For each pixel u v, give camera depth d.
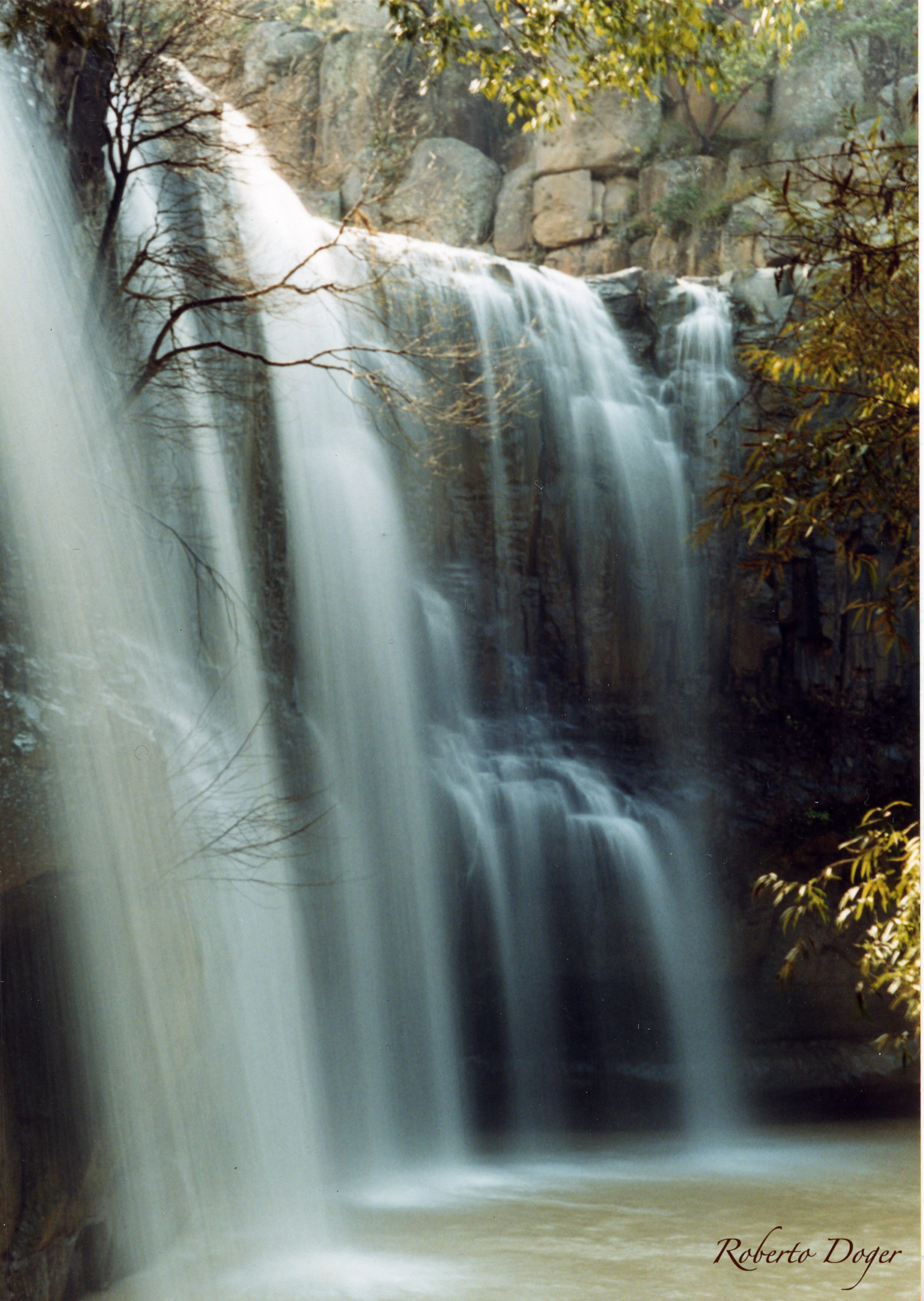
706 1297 10.25
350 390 17.38
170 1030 10.47
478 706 18.83
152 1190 10.31
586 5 11.74
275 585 15.55
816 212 16.16
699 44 12.27
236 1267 10.86
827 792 20.38
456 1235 12.16
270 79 18.00
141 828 9.89
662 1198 13.72
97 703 9.50
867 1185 14.36
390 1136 15.77
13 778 8.44
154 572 11.98
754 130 28.34
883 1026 19.00
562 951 18.44
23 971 8.94
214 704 12.78
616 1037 18.62
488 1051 17.69
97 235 11.88
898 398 8.08
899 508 8.09
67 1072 9.20
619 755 19.94
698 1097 18.38
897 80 28.02
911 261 7.90
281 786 14.24
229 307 13.79
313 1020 14.41
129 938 9.78
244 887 12.92
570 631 19.84
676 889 19.36
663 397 21.12
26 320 10.27
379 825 16.80
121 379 11.65
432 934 17.20
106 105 12.14
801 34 12.28
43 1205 8.80
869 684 20.61
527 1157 16.02
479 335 19.33
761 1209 13.22
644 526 20.53
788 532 8.41
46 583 9.54
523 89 12.16
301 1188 13.27
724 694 20.58
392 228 18.80
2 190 10.40
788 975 7.50
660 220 27.09
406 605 17.95
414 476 18.31
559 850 18.61
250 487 15.26
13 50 11.01
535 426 19.73
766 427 19.70
